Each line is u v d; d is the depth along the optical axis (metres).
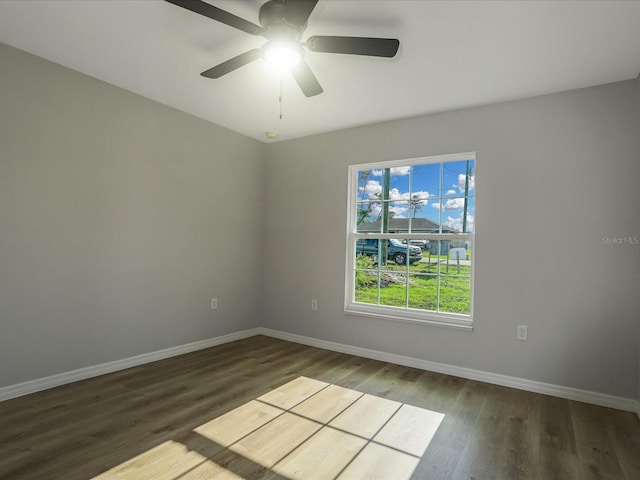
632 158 2.44
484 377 2.88
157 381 2.75
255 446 1.90
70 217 2.62
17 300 2.37
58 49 2.33
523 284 2.76
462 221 3.13
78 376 2.68
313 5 1.52
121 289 2.94
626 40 2.01
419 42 2.09
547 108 2.72
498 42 2.07
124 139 2.93
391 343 3.33
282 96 2.95
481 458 1.83
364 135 3.56
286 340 4.03
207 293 3.65
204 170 3.58
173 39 2.18
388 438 2.01
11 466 1.67
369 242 3.60
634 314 2.42
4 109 2.29
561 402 2.51
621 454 1.89
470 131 3.00
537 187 2.73
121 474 1.64
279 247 4.14
